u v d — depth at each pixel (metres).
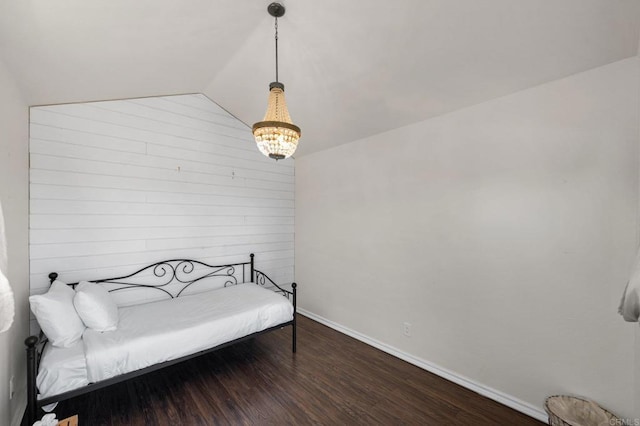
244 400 2.08
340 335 3.26
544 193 1.87
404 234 2.71
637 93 1.54
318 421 1.88
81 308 1.98
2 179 1.62
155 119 2.91
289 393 2.16
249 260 3.66
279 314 2.72
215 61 2.42
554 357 1.83
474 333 2.21
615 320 1.62
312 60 2.20
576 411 1.71
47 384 1.62
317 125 3.10
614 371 1.62
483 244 2.16
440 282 2.43
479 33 1.63
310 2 1.70
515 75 1.86
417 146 2.61
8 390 1.62
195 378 2.35
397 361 2.67
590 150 1.69
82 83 2.15
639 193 1.53
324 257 3.61
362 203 3.12
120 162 2.70
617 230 1.61
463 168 2.28
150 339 1.98
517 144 1.98
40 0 1.28
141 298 2.80
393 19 1.68
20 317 1.94
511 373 2.02
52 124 2.36
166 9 1.62
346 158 3.31
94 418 1.87
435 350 2.46
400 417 1.92
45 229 2.32
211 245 3.32
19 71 1.74
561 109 1.79
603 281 1.65
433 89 2.16
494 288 2.10
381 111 2.59
